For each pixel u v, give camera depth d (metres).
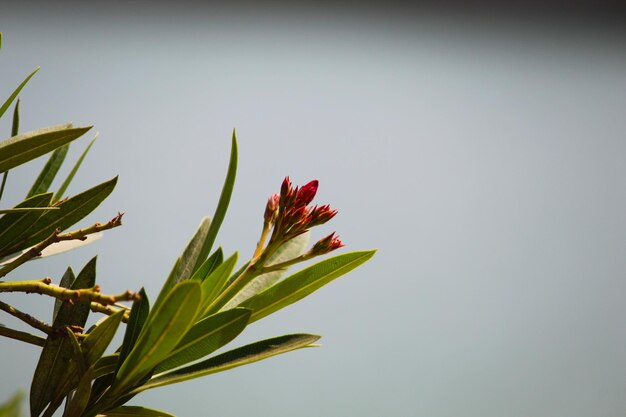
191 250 1.42
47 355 1.43
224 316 1.41
